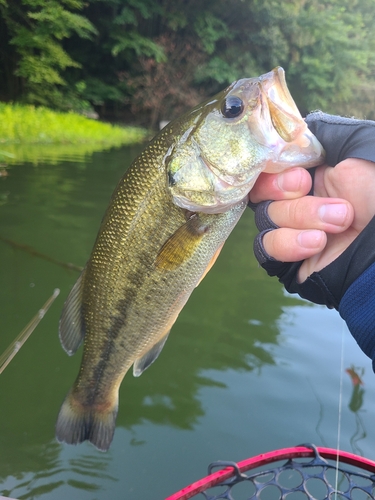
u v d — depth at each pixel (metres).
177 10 3.18
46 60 2.74
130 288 0.27
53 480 0.40
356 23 3.77
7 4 2.61
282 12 3.27
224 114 0.23
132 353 0.28
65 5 2.94
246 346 0.59
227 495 0.27
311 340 0.61
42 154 1.81
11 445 0.43
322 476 0.28
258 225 0.21
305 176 0.20
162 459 0.42
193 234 0.25
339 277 0.19
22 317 0.62
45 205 1.09
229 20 3.31
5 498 0.32
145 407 0.48
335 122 0.20
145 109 3.37
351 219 0.19
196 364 0.55
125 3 3.10
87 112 3.00
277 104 0.21
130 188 0.26
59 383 0.52
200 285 0.77
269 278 0.81
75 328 0.30
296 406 0.48
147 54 3.12
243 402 0.49
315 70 3.43
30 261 0.78
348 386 0.51
